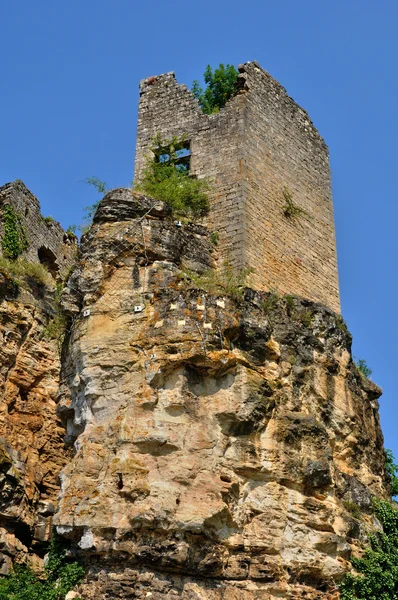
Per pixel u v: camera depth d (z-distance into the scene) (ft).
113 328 75.97
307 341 84.07
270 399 75.66
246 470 72.59
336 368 86.48
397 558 79.77
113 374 74.08
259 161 92.17
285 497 73.87
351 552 77.71
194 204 89.15
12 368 87.51
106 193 82.89
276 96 98.84
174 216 85.97
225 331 74.95
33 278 94.17
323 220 98.68
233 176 89.45
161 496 67.82
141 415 71.26
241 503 71.97
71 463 72.90
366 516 82.58
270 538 71.72
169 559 66.44
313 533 74.43
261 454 73.77
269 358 78.64
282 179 94.58
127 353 74.33
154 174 91.86
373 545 80.64
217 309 75.77
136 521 67.10
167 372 72.64
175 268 79.10
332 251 98.37
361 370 97.81
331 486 77.36
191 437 70.95
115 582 66.59
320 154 102.47
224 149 91.66
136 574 66.80
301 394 80.59
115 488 69.00
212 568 68.23
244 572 69.87
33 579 74.13
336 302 96.22
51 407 89.20
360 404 89.20
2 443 82.17
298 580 73.05
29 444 86.33
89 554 68.64
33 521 82.48
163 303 75.66
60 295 83.05
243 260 84.79
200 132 94.27
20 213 102.22
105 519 67.97
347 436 85.35
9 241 98.63
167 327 73.92
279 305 83.61
